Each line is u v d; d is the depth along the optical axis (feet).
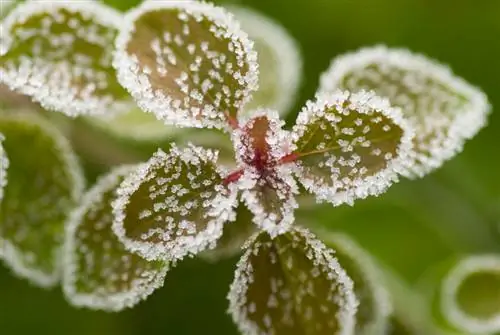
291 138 0.43
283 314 0.45
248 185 0.43
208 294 0.63
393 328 0.57
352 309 0.45
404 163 0.44
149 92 0.44
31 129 0.53
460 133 0.49
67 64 0.48
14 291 0.62
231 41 0.44
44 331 0.62
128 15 0.45
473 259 0.57
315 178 0.43
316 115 0.43
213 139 0.50
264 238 0.44
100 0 0.60
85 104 0.48
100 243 0.48
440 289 0.59
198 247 0.43
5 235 0.52
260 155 0.43
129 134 0.54
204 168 0.43
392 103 0.50
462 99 0.50
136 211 0.43
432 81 0.50
